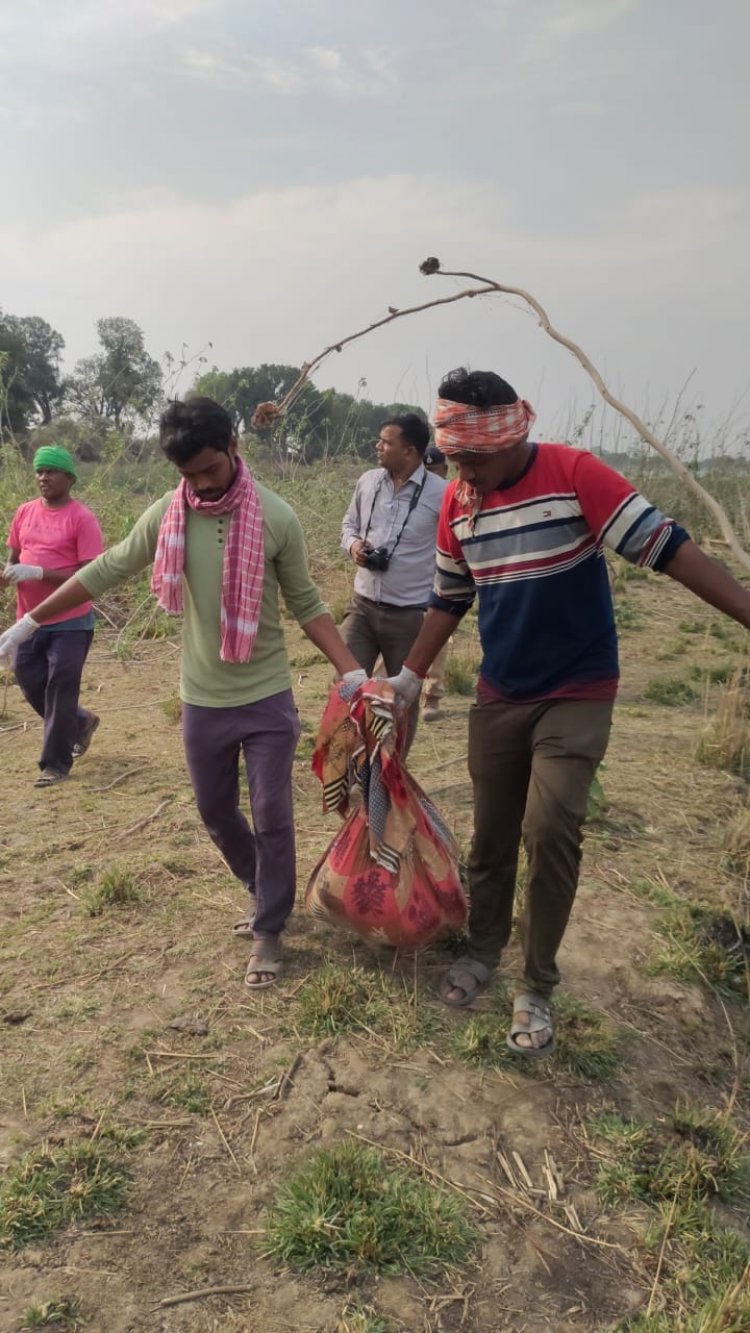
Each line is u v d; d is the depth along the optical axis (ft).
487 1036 10.66
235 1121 9.50
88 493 37.81
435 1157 9.22
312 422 44.60
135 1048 10.42
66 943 12.36
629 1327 7.79
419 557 16.51
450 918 11.84
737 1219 9.07
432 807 12.17
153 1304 7.68
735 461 46.42
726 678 26.99
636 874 14.74
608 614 10.06
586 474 9.27
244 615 10.68
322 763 11.81
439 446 9.39
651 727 22.50
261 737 11.31
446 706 23.90
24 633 12.10
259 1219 8.46
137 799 17.26
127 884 13.39
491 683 10.48
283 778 11.44
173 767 18.98
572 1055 10.59
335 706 11.56
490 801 10.83
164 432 10.15
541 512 9.45
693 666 27.81
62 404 40.63
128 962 11.95
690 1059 11.16
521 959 12.23
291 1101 9.76
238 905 13.26
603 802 16.96
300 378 11.50
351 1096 9.87
